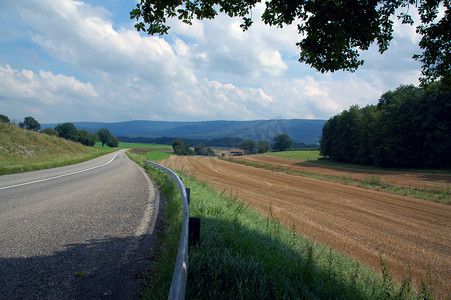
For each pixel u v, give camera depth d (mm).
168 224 4965
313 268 3355
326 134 58250
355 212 10922
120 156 49656
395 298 3186
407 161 36281
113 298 2486
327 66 4090
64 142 40656
